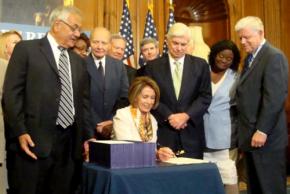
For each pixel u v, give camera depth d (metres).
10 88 2.31
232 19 6.66
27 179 2.32
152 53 4.12
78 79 2.51
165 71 3.07
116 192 1.78
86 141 2.59
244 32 3.01
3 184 2.64
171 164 2.03
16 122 2.28
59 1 5.36
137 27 5.99
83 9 5.68
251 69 2.99
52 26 2.46
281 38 7.00
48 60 2.39
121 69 3.49
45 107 2.35
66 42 2.46
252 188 3.01
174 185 1.89
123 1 5.67
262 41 3.03
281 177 2.88
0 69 2.68
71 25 2.42
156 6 6.27
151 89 2.62
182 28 3.05
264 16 6.93
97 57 3.38
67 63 2.49
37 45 2.42
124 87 3.46
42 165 2.34
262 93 2.93
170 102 3.01
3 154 2.54
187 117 2.94
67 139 2.46
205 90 3.08
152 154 1.97
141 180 1.83
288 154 6.56
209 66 3.31
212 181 1.99
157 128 2.94
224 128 3.27
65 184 2.45
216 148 3.26
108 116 3.32
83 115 2.55
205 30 6.91
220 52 3.30
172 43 3.05
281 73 2.86
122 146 1.91
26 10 5.14
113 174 1.79
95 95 3.27
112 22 5.85
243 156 3.26
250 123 2.96
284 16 7.06
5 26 4.72
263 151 2.88
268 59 2.90
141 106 2.61
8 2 5.03
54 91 2.38
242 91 3.04
